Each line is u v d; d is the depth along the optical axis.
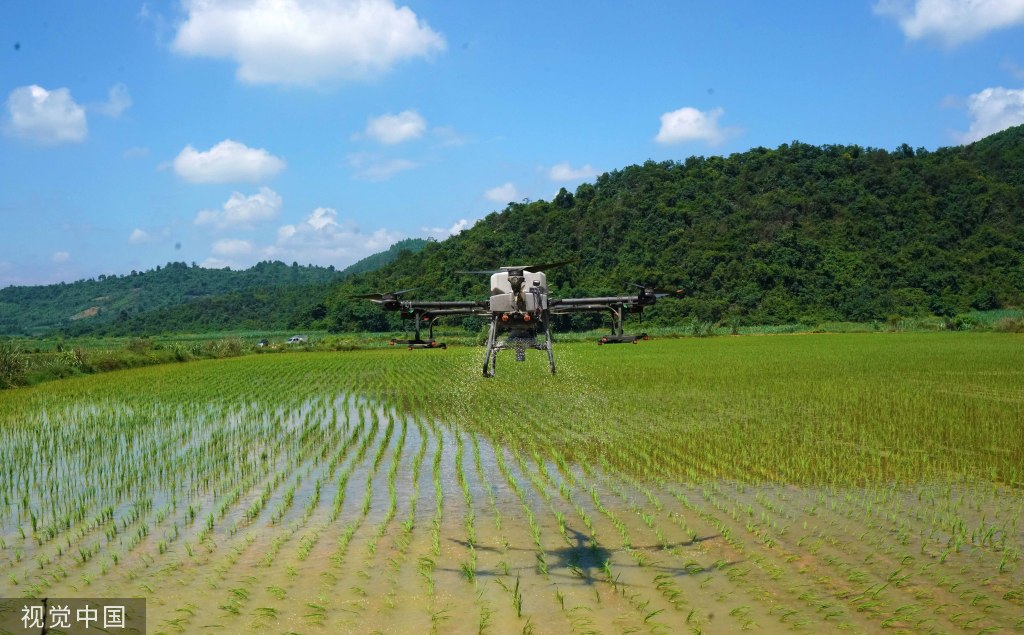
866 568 10.43
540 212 126.56
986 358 44.31
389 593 9.76
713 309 98.62
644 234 115.69
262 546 11.80
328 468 17.59
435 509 13.95
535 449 19.28
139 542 12.05
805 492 14.70
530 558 11.12
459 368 46.69
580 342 70.69
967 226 117.12
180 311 159.62
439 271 110.62
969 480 15.33
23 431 22.81
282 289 171.62
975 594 9.45
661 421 23.47
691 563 10.64
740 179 131.12
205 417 25.86
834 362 42.91
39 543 12.01
